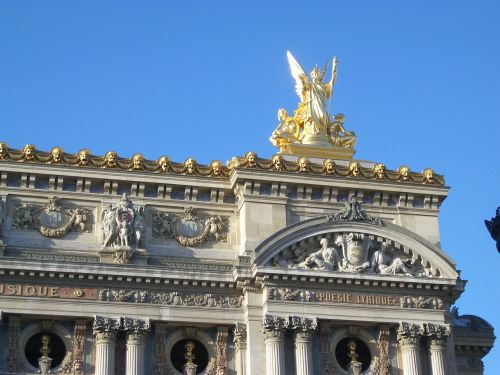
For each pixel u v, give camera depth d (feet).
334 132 224.94
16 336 189.37
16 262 189.88
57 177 200.75
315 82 228.22
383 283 202.08
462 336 231.30
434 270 207.00
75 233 199.41
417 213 215.31
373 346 202.49
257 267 196.65
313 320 196.85
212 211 207.92
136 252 197.88
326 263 200.95
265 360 194.80
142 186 204.44
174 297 197.16
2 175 198.59
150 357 194.18
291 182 207.72
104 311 192.44
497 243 129.49
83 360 190.70
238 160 205.77
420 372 200.34
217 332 198.49
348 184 211.00
